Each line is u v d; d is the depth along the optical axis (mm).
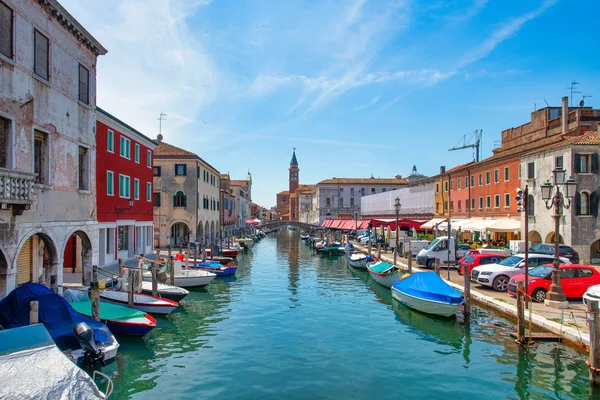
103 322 13578
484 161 40031
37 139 15414
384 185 90688
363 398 9742
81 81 18484
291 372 11281
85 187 18969
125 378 10852
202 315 17594
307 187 146375
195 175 43562
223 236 62438
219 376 11008
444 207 49781
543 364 11242
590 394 9633
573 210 27375
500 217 37375
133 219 30516
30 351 8086
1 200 12156
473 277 20391
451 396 9797
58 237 16219
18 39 13875
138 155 31531
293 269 33750
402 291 18328
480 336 13891
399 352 12797
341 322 16391
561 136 34562
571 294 16188
